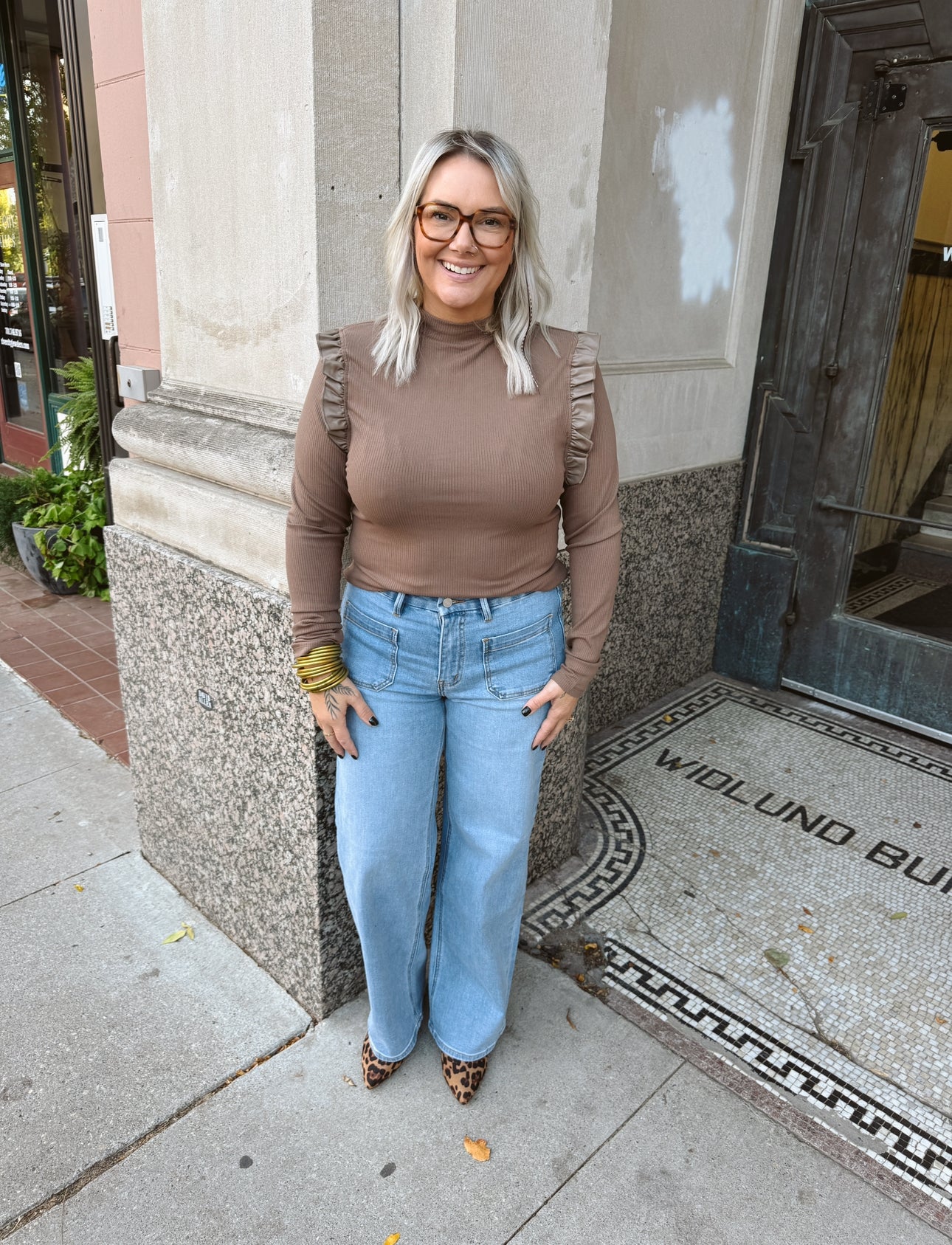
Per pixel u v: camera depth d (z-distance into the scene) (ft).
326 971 6.74
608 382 9.48
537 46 5.97
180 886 8.27
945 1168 5.86
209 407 6.95
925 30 9.37
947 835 9.45
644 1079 6.45
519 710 5.10
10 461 24.56
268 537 6.13
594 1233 5.36
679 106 9.21
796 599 12.04
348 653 5.18
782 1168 5.81
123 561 7.62
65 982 7.20
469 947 5.89
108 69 8.11
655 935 7.91
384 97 5.68
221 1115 6.08
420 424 4.47
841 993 7.32
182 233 6.71
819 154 10.45
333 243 5.66
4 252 22.09
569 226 6.72
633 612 11.07
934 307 9.95
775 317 11.31
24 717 11.75
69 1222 5.37
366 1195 5.55
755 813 9.76
